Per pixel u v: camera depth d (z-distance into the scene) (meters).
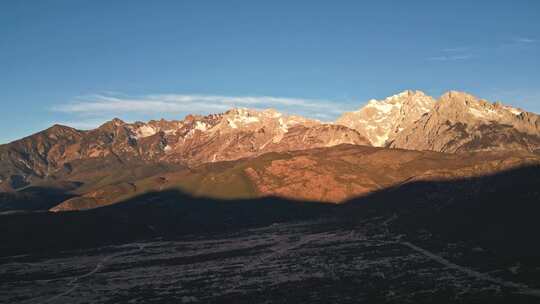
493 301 174.00
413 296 188.12
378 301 185.38
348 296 195.88
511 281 197.12
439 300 180.25
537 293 179.38
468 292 186.75
